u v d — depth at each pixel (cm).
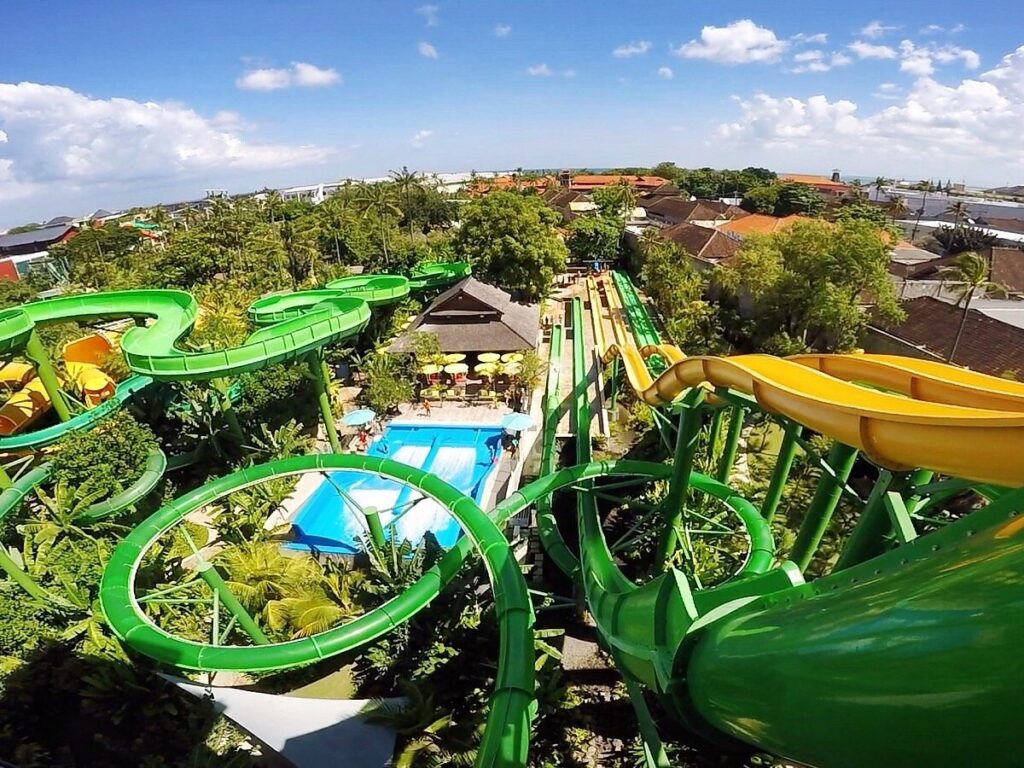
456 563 2264
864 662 654
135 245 12438
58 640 2423
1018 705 498
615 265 10356
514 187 15888
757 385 1580
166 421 4075
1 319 3544
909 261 7688
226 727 2291
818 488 1817
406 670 2431
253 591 2598
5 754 2178
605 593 2094
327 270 8588
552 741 2209
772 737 850
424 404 4709
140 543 2227
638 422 4219
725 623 1028
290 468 2602
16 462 3597
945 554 679
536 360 5075
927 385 1506
